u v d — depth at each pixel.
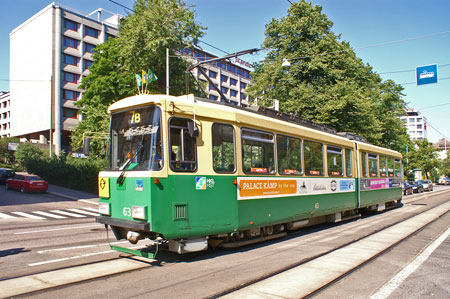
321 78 25.59
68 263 7.37
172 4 25.89
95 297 5.20
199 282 5.91
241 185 8.47
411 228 12.07
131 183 7.18
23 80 59.81
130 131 7.61
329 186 12.52
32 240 10.49
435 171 85.19
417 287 5.74
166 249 8.60
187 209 7.27
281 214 9.80
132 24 25.80
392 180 19.56
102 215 7.85
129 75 26.41
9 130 69.12
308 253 8.15
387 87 34.62
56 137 53.34
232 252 8.39
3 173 33.78
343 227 12.65
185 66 26.70
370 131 26.06
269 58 27.62
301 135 11.13
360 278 6.24
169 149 7.13
